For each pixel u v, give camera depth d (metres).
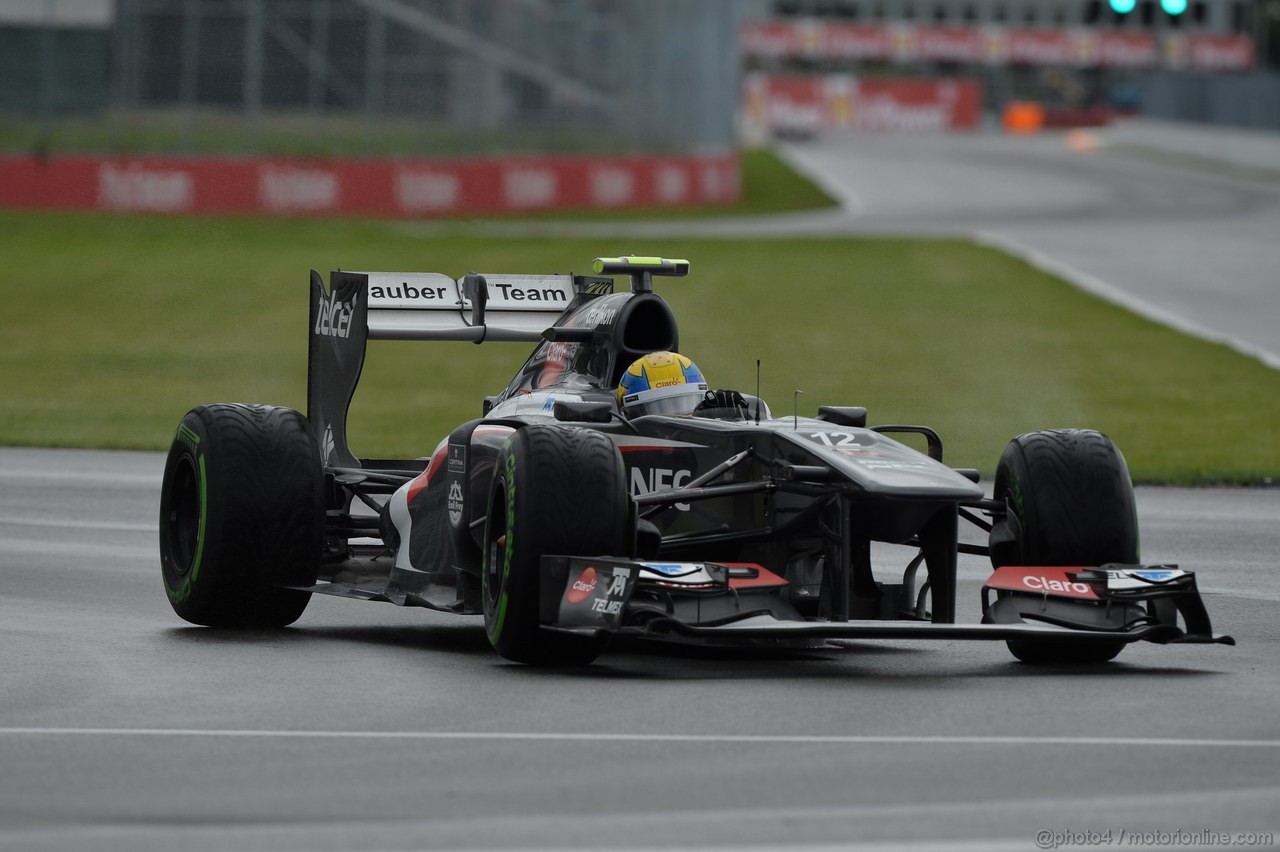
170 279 119.81
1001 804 18.48
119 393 78.62
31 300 110.62
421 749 20.95
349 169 161.12
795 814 18.06
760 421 28.83
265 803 18.47
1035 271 135.75
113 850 16.75
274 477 30.30
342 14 167.75
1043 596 26.67
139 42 159.75
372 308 35.81
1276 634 30.92
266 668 26.69
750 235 163.38
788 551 28.06
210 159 155.12
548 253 137.38
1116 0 107.12
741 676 26.27
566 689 24.91
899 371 86.25
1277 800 18.72
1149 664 27.86
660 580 24.89
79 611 32.28
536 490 25.92
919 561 28.62
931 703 23.91
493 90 181.12
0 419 70.06
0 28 157.62
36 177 149.50
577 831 17.42
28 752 20.75
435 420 70.69
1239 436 67.56
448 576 29.86
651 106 198.88
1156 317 110.25
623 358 30.67
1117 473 27.95
